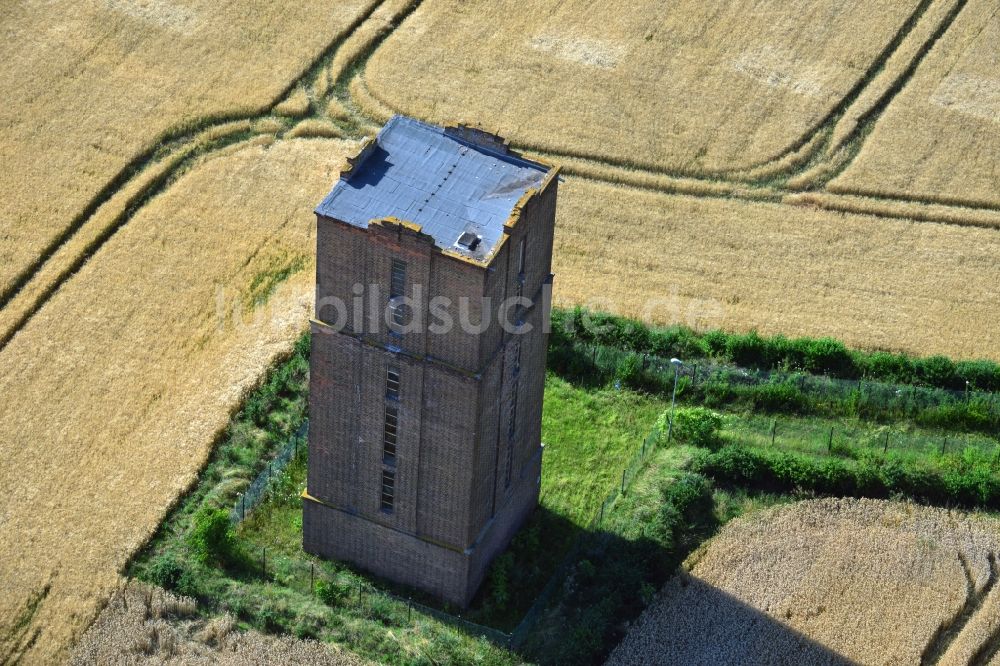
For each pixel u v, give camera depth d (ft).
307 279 605.73
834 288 618.03
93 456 531.50
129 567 497.46
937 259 633.20
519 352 467.52
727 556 510.99
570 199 650.43
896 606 497.87
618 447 548.72
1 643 476.13
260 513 515.50
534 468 510.17
